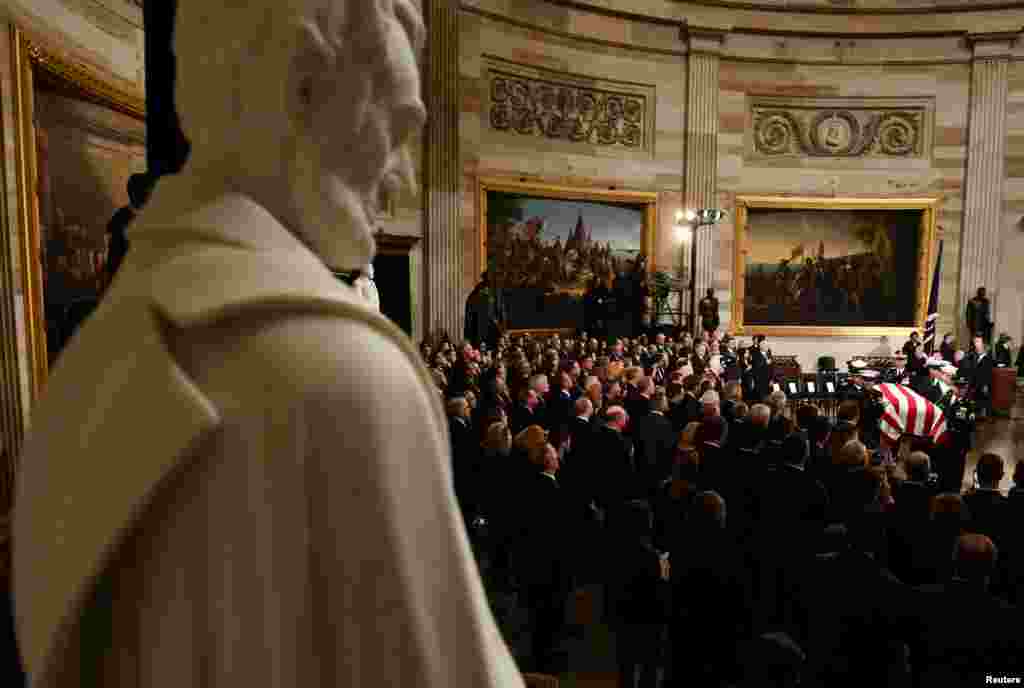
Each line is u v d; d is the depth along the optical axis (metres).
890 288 19.69
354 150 0.63
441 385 8.91
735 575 4.06
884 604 3.70
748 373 14.41
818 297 19.80
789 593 5.04
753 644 4.04
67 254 7.01
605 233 18.73
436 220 16.03
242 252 0.57
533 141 17.67
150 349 0.52
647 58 18.88
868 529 4.59
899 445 8.39
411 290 15.70
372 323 0.57
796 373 17.66
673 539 4.74
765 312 19.86
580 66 18.12
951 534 4.62
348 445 0.50
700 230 19.31
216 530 0.49
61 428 0.56
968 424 10.84
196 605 0.49
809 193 19.73
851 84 19.55
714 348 16.09
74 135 7.13
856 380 15.55
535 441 5.66
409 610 0.51
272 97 0.59
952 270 19.53
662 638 4.95
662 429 7.29
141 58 8.59
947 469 8.22
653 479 7.10
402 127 0.67
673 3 18.75
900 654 3.75
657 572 4.46
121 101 7.79
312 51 0.59
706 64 19.12
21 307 6.13
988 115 18.95
